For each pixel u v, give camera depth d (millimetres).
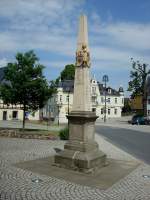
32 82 21453
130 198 7824
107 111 81188
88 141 11180
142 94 57625
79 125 11039
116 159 13359
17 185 8469
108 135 26438
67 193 8000
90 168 10422
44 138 20000
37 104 22719
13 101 22062
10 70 21688
